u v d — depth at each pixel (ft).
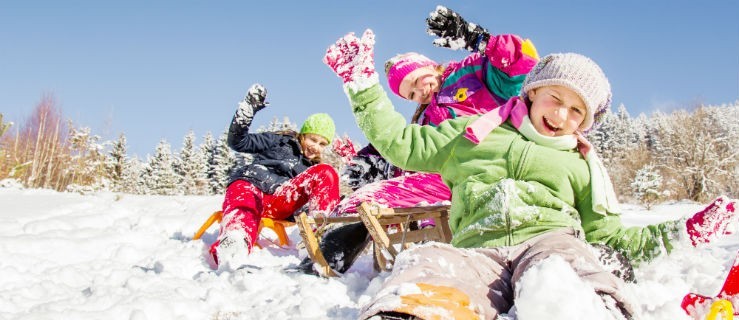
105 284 9.36
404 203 10.91
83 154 45.75
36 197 21.36
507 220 7.00
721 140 84.64
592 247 6.91
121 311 7.59
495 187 7.18
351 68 7.78
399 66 12.01
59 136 44.04
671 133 83.15
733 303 6.30
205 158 133.69
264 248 14.08
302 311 7.67
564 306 4.67
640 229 7.32
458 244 7.37
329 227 12.10
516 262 6.78
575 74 7.30
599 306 4.82
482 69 11.74
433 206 10.55
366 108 7.91
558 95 7.38
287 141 15.23
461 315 5.21
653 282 8.29
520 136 7.57
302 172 13.84
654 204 64.28
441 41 10.64
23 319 7.29
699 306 6.48
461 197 7.51
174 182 117.80
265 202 14.07
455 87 11.79
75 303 8.13
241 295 8.96
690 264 10.09
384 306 5.14
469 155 7.67
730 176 80.38
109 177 50.14
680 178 80.28
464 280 6.11
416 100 12.15
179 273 11.07
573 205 7.41
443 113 11.73
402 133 8.01
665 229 7.10
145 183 118.93
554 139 7.39
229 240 11.80
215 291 8.45
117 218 17.69
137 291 8.70
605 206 7.28
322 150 15.51
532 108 7.62
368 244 11.85
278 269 11.05
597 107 7.68
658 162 84.43
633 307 5.66
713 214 6.79
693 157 80.18
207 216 18.93
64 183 43.88
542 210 7.06
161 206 21.98
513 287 6.38
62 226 14.90
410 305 5.14
